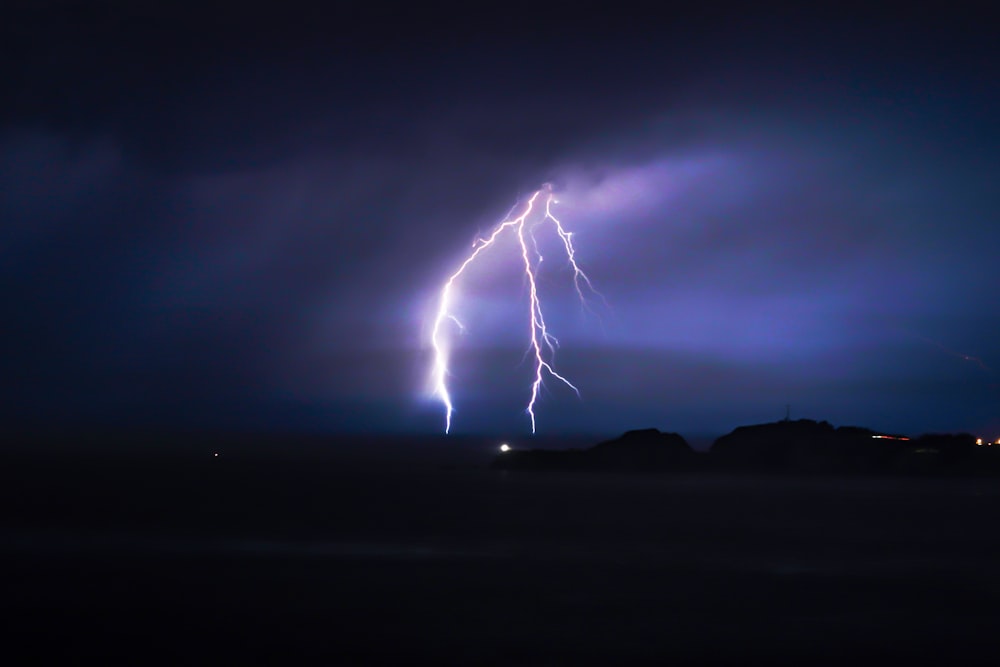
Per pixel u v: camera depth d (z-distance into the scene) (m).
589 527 51.31
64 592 29.89
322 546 41.59
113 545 41.44
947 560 38.53
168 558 37.56
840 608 28.31
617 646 23.64
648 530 50.03
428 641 23.95
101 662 21.89
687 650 23.25
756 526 52.09
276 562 36.53
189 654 22.61
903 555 40.22
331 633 24.69
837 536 47.62
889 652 23.22
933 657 22.78
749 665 22.03
